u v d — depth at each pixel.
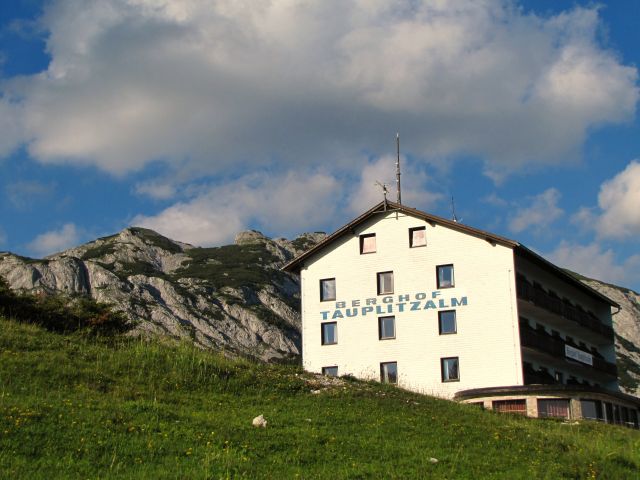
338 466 24.47
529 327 55.56
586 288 67.56
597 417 45.91
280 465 23.78
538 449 29.84
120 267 147.00
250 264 162.25
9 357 31.94
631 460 29.19
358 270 59.41
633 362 137.12
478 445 29.22
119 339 39.94
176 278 146.38
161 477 21.27
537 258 58.16
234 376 35.47
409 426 30.73
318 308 59.91
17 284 124.44
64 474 20.73
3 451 21.78
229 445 25.06
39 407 25.84
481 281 55.66
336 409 32.44
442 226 57.66
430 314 56.47
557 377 61.50
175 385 32.75
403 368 56.25
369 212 59.34
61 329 43.44
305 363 59.09
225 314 133.75
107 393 30.03
